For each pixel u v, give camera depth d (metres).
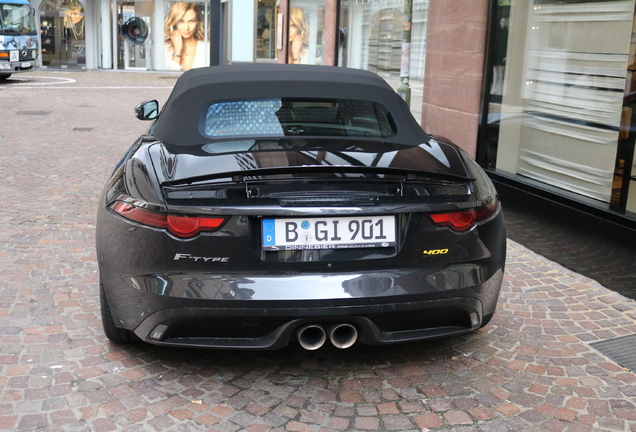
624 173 4.63
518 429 2.70
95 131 11.69
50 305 3.82
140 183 2.90
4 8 21.53
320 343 2.82
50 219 5.73
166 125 3.48
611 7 4.92
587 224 4.62
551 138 5.55
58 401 2.79
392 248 2.80
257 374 3.11
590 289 4.40
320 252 2.74
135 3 29.14
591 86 5.09
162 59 29.75
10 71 21.72
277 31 15.02
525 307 4.05
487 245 2.99
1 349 3.25
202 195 2.70
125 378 3.01
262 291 2.67
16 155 9.03
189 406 2.80
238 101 3.48
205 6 29.64
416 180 2.84
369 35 10.45
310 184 2.74
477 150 6.57
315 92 3.60
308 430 2.65
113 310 2.99
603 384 3.10
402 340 2.85
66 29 28.98
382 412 2.80
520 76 5.97
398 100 3.71
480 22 6.39
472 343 3.51
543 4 5.70
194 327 2.76
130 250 2.81
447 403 2.89
